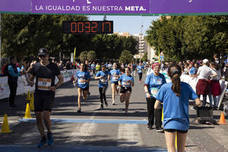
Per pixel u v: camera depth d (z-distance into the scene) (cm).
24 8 1073
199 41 2809
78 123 916
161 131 797
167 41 4122
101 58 7619
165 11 1057
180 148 462
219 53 2811
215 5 1045
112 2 1062
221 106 1297
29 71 649
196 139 737
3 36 3266
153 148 649
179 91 450
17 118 998
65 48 5272
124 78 1091
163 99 462
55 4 1070
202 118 927
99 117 1022
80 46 5453
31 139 722
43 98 645
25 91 1861
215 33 2498
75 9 1068
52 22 3719
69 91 1992
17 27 3403
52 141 665
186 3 1053
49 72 649
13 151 623
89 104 1363
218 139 739
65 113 1103
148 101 830
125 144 682
